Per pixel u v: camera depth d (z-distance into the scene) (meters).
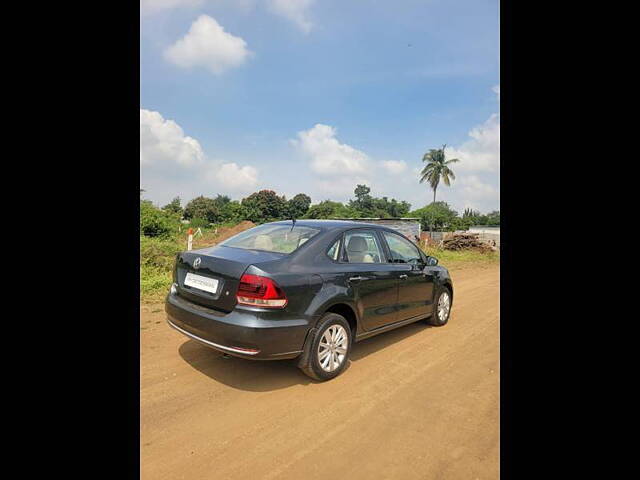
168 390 3.01
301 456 2.22
